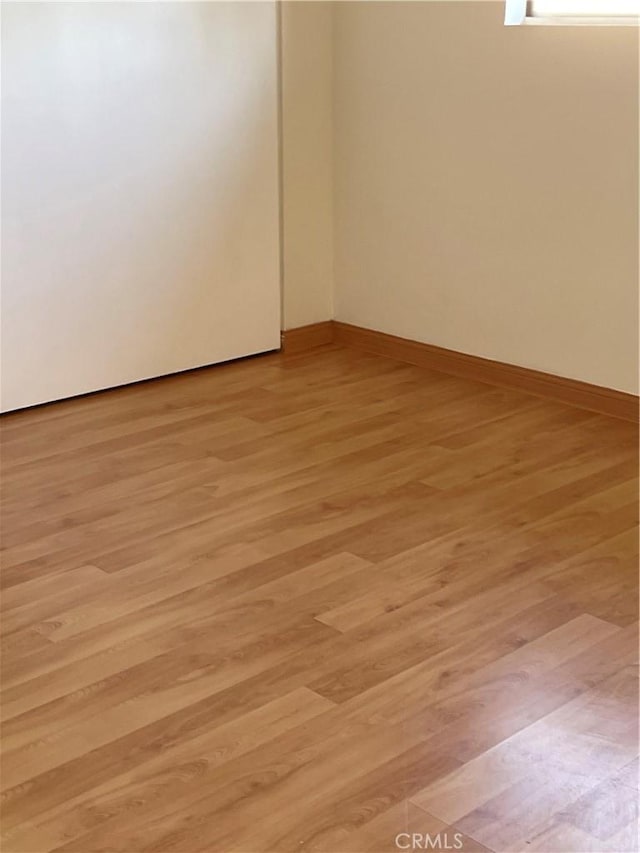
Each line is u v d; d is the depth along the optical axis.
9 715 2.09
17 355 3.52
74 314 3.61
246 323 4.05
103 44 3.45
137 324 3.76
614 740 2.01
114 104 3.52
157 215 3.71
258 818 1.83
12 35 3.26
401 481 3.05
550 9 3.45
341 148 4.09
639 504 2.90
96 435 3.38
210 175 3.80
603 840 1.78
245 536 2.74
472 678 2.19
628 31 3.24
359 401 3.66
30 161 3.39
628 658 2.25
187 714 2.09
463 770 1.94
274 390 3.76
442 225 3.86
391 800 1.87
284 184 4.02
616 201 3.38
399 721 2.06
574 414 3.54
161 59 3.58
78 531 2.78
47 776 1.93
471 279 3.82
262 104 3.86
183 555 2.65
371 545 2.70
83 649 2.29
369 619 2.39
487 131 3.65
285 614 2.41
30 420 3.50
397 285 4.05
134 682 2.18
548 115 3.48
